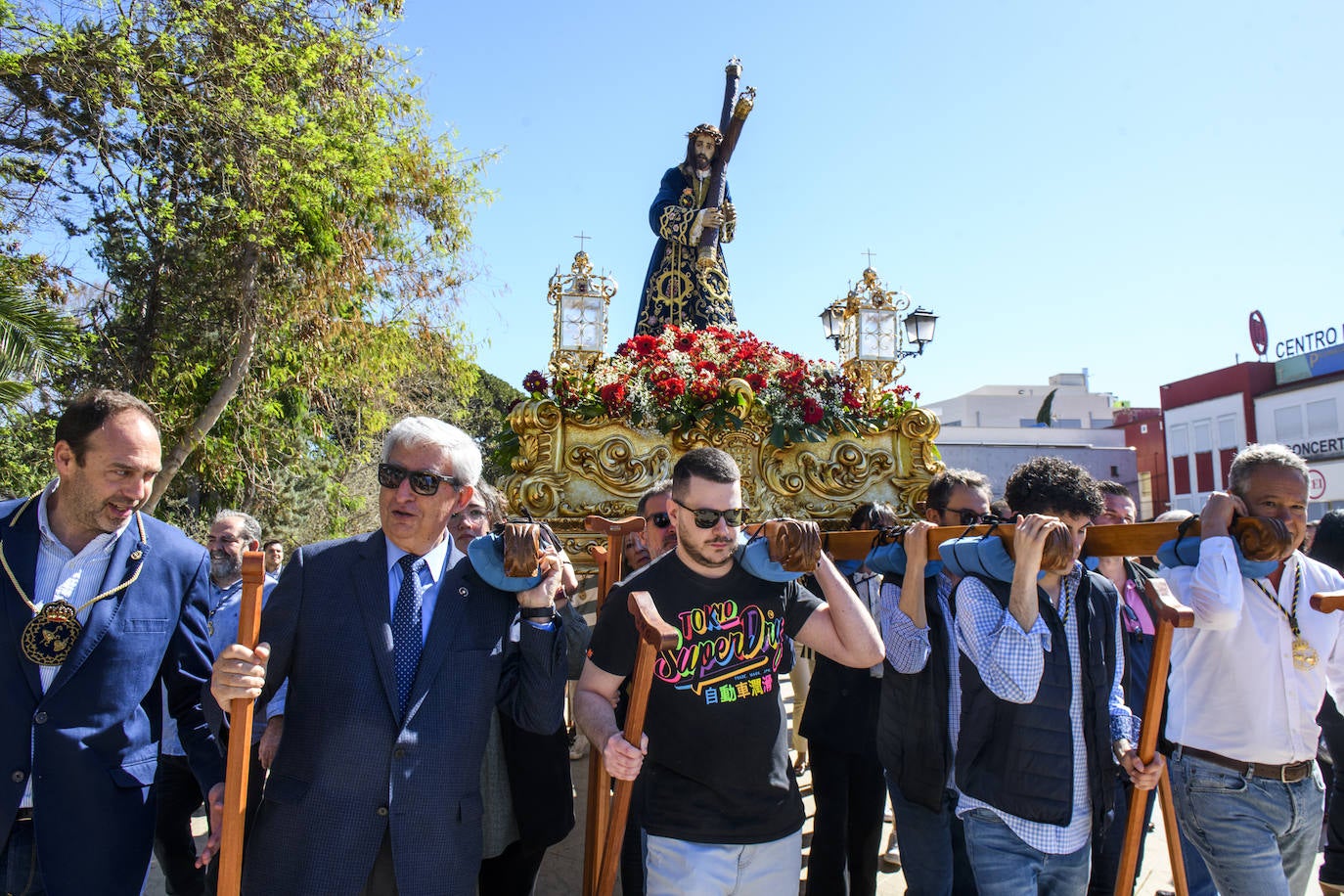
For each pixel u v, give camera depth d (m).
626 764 2.57
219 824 2.83
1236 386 35.81
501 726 3.39
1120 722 3.28
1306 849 3.32
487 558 2.77
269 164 10.82
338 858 2.54
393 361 13.58
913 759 3.42
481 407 24.95
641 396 6.64
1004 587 3.10
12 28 9.73
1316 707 3.26
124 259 11.30
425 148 12.76
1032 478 3.21
